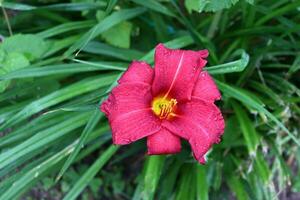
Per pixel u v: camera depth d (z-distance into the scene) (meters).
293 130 0.57
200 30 0.59
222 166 0.56
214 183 0.56
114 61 0.56
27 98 0.52
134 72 0.39
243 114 0.54
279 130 0.55
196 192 0.55
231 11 0.55
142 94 0.39
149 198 0.50
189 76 0.40
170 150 0.40
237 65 0.43
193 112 0.40
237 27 0.59
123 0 0.56
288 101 0.55
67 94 0.47
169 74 0.40
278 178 0.59
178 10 0.54
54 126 0.46
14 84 0.49
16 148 0.44
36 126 0.47
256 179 0.55
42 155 0.54
